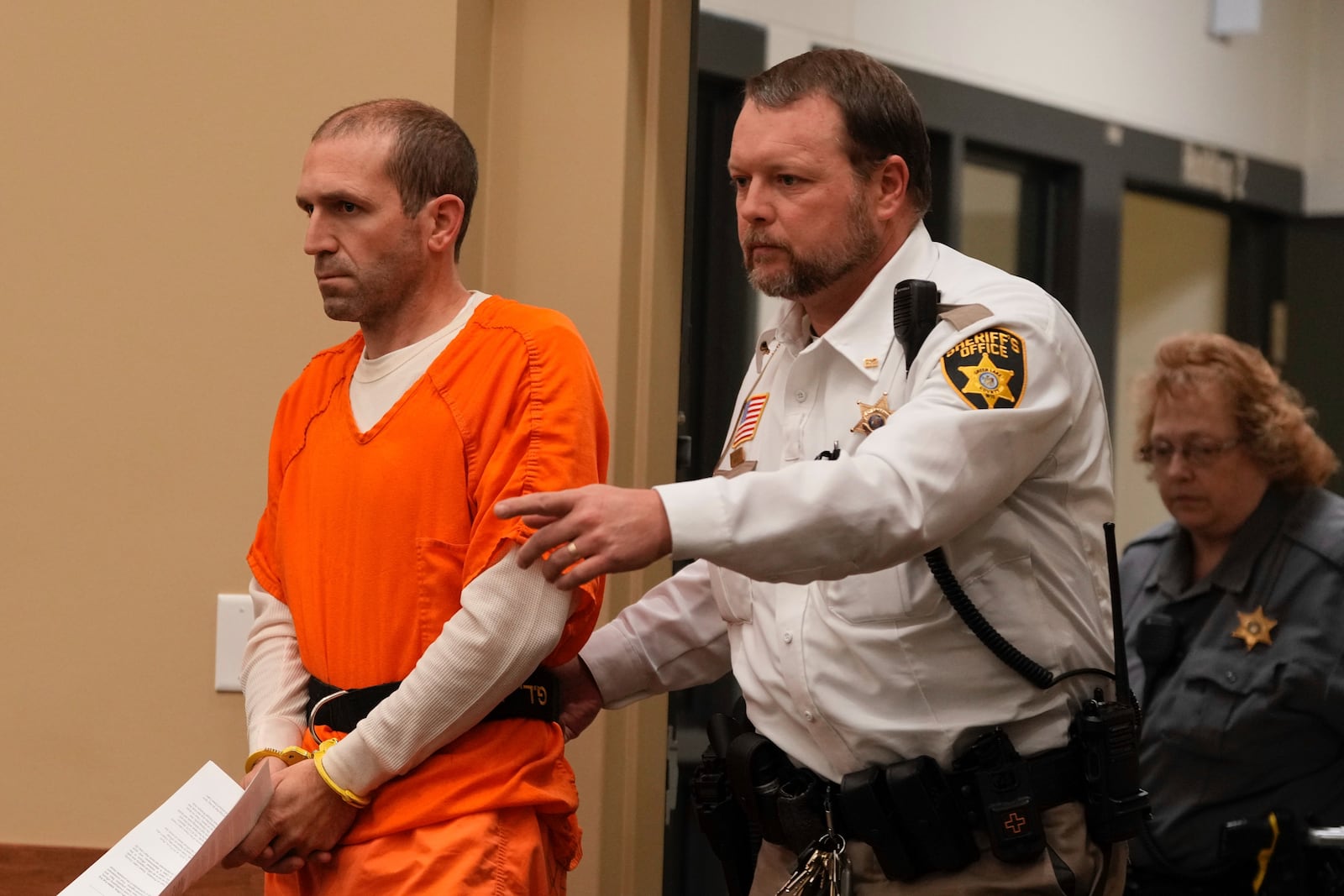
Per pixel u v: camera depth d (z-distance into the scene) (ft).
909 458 11.73
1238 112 35.73
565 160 17.56
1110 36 32.65
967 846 12.65
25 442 17.58
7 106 17.60
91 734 17.49
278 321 17.20
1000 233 31.45
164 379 17.38
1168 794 19.56
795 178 13.04
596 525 11.26
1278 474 19.97
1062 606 13.16
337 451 13.19
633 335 17.87
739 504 11.44
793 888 12.89
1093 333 32.63
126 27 17.43
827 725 12.92
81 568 17.52
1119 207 33.01
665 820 19.53
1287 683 18.93
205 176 17.31
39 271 17.54
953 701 12.80
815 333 14.26
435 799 12.49
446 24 16.79
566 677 14.90
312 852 12.62
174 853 11.52
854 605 12.84
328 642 13.12
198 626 17.34
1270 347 37.27
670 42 18.19
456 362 12.98
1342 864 18.47
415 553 12.75
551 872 13.51
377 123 13.06
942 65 29.48
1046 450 12.57
